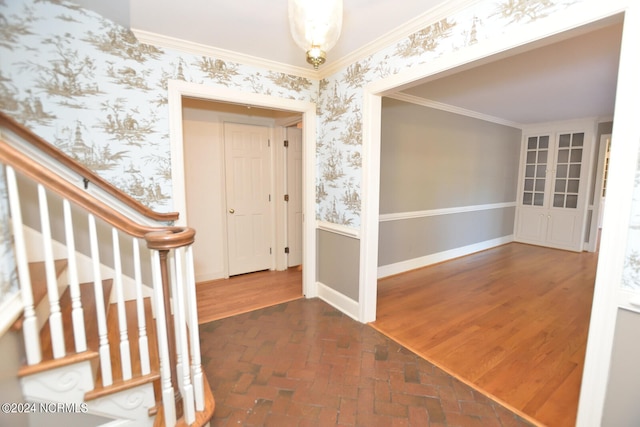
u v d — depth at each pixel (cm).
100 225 210
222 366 204
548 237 556
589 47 229
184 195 240
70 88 195
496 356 216
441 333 247
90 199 123
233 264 394
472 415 163
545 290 339
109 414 142
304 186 309
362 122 250
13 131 167
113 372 148
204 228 368
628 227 120
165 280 132
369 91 240
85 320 168
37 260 190
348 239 276
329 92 286
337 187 284
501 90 345
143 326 142
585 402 136
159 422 142
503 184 553
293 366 204
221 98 249
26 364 125
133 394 146
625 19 115
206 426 149
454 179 458
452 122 439
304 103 292
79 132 200
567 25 132
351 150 264
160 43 221
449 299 316
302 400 174
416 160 402
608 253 125
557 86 326
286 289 349
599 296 129
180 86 230
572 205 526
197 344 144
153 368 151
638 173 116
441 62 186
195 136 351
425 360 211
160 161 229
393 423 158
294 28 125
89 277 209
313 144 302
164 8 185
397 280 374
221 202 377
